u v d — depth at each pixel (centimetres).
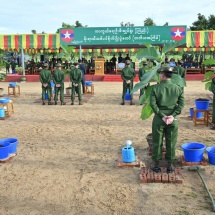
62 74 1389
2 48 2466
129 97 1489
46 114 1201
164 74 556
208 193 505
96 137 866
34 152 741
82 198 507
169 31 2223
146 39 2245
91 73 2617
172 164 632
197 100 996
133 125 1002
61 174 606
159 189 530
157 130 564
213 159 624
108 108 1308
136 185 550
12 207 482
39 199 507
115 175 596
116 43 2277
